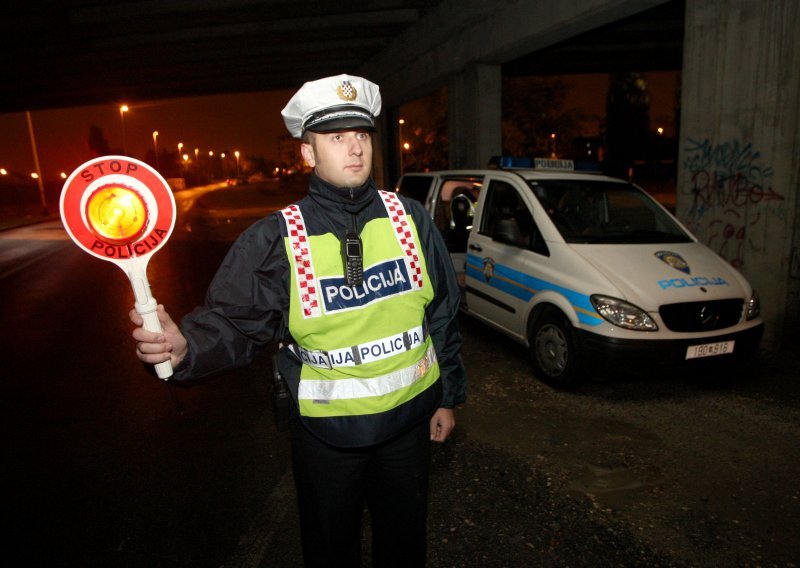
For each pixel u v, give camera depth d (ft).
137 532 8.46
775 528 8.34
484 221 16.96
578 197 15.64
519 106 112.57
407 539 5.55
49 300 26.81
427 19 42.37
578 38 41.96
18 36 45.44
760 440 10.98
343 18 46.09
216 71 65.92
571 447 10.82
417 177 21.50
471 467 10.14
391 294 4.86
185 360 4.30
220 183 388.16
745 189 17.30
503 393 13.44
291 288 4.67
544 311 13.92
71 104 89.45
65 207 3.75
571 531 8.32
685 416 12.07
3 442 11.66
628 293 12.23
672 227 15.51
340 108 4.66
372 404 4.80
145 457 10.82
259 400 13.51
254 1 39.27
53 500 9.41
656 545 8.00
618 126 154.61
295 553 7.91
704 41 18.16
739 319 12.74
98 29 44.55
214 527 8.55
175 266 35.76
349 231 4.79
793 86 15.70
